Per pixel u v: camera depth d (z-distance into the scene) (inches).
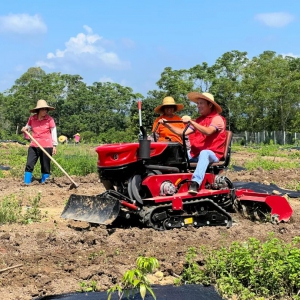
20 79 3870.6
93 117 3157.0
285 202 318.7
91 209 293.1
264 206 325.4
